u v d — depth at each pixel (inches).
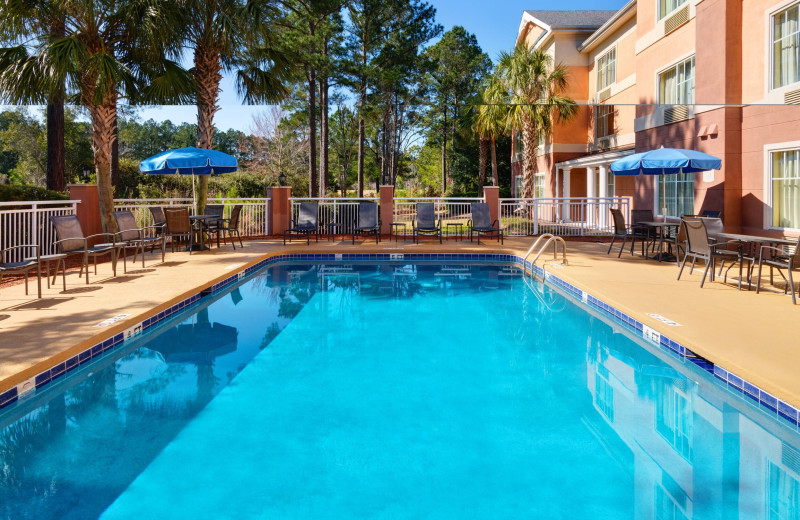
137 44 418.9
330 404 157.3
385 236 584.1
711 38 409.4
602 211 695.7
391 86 1161.4
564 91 824.9
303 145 1355.8
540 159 920.3
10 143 1178.0
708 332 193.9
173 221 390.3
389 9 1091.3
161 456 125.2
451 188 1380.4
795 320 211.0
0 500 106.3
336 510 103.6
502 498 107.9
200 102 483.2
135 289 275.4
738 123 396.8
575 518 100.9
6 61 371.9
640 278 310.3
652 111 514.9
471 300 300.0
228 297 307.6
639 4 546.6
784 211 360.2
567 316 262.5
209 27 456.1
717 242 311.9
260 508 104.3
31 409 151.6
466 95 1331.2
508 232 594.2
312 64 845.8
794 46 347.9
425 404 157.5
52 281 299.6
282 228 593.0
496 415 149.6
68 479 114.9
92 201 421.1
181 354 203.9
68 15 382.6
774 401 144.4
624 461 123.3
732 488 111.5
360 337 227.9
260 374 182.9
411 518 100.9
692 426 141.7
